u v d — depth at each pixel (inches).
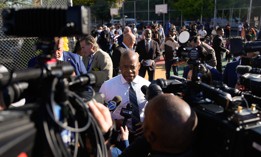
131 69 108.8
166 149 46.6
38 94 35.7
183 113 45.0
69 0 249.4
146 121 48.2
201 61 73.3
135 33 689.0
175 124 44.3
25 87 37.2
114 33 657.0
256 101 58.7
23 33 36.2
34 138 29.7
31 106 33.6
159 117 44.9
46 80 34.6
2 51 211.8
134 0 1355.8
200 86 53.6
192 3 1235.9
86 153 41.4
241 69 82.4
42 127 30.7
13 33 36.8
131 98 104.9
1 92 34.7
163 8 1070.4
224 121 43.4
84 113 38.7
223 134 43.4
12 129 27.6
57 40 40.9
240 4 1077.1
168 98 46.6
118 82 112.2
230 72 151.5
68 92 36.7
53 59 37.7
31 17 35.2
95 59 173.9
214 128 45.6
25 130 28.8
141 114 103.4
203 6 1208.2
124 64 109.0
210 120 46.3
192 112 46.6
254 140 40.4
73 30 35.3
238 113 42.5
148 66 272.5
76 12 35.0
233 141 41.2
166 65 323.0
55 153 30.9
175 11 1298.0
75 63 129.2
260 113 44.1
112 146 77.1
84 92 45.1
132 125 94.8
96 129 40.5
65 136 36.4
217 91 48.7
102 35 429.7
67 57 128.6
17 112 30.9
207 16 1208.2
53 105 31.9
